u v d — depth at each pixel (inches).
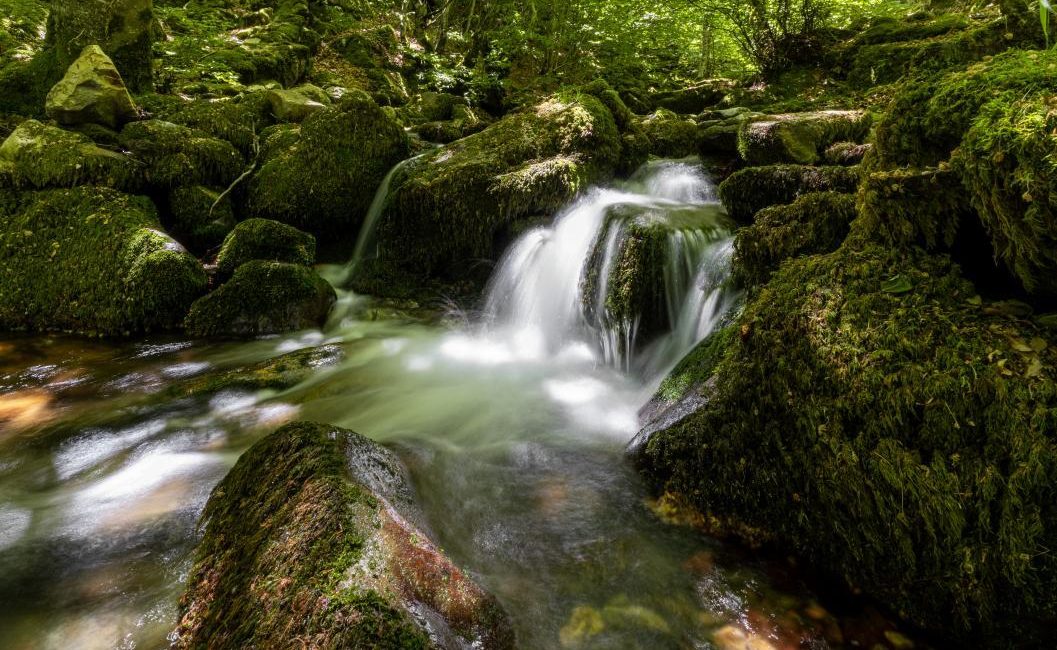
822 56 436.1
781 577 89.9
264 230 241.9
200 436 142.5
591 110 271.3
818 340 89.3
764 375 95.7
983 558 69.2
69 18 289.3
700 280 180.7
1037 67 78.7
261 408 157.8
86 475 125.0
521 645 78.7
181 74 370.3
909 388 77.5
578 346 203.9
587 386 176.7
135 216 228.8
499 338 221.0
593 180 255.8
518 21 577.0
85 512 110.8
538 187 241.8
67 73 257.9
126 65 308.0
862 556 82.2
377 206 280.2
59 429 144.0
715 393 108.8
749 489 96.7
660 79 564.4
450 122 399.5
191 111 299.6
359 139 283.7
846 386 83.8
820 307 92.4
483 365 195.5
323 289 233.3
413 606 68.8
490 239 249.6
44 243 220.7
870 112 249.1
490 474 124.2
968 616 71.7
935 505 73.2
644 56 600.7
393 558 73.2
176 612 83.7
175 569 94.5
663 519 104.7
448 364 195.2
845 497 82.7
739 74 550.0
